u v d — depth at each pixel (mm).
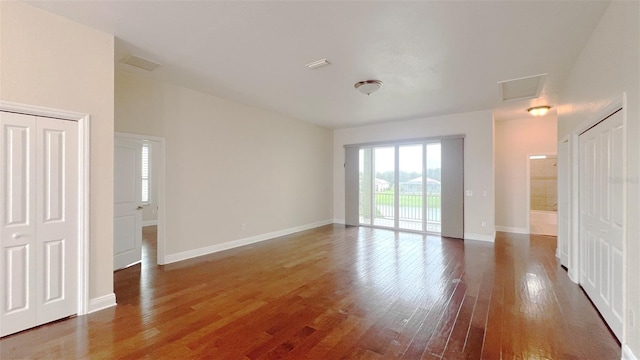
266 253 4609
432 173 6223
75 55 2455
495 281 3324
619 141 2100
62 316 2400
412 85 4016
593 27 2484
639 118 1750
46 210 2324
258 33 2643
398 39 2730
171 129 4090
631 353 1823
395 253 4594
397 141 6500
